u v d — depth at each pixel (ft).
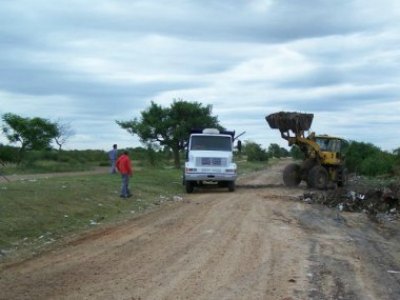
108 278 29.07
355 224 54.95
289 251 37.27
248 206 63.82
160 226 47.96
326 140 95.50
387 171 136.36
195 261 33.55
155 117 163.63
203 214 56.24
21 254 34.99
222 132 90.63
